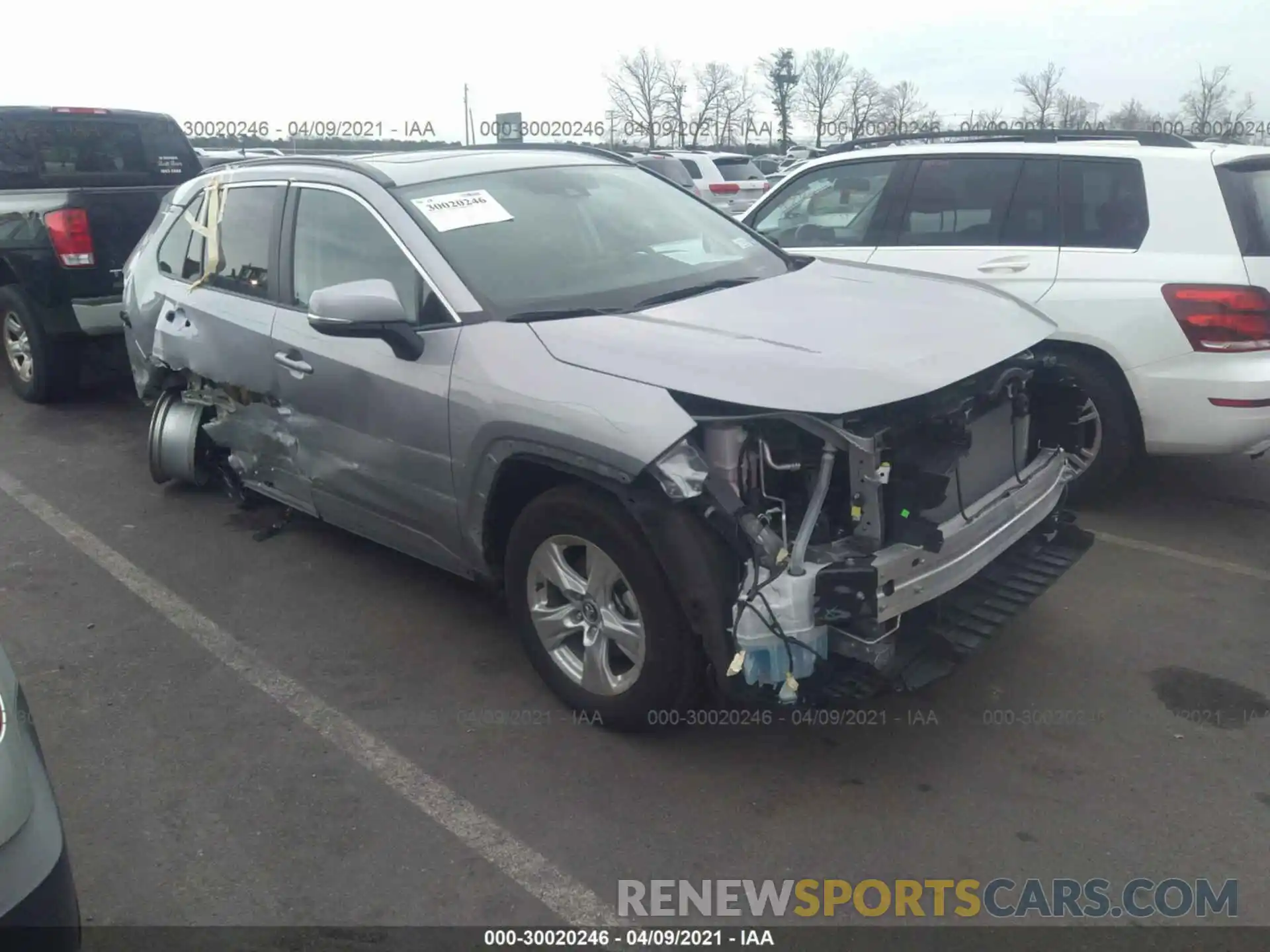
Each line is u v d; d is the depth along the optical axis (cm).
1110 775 339
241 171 507
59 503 592
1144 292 510
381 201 414
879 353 327
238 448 512
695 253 445
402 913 288
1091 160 545
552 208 436
